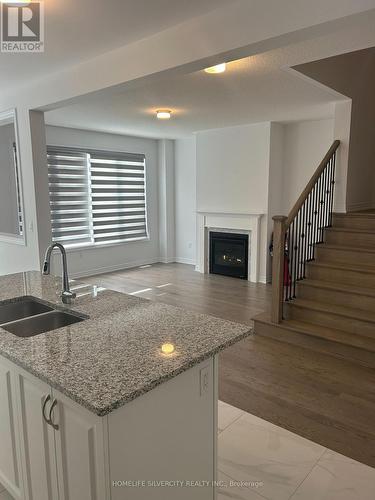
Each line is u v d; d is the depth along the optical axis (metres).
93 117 5.45
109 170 7.12
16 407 1.62
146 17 2.42
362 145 5.04
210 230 7.07
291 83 3.79
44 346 1.63
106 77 3.06
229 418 2.63
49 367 1.43
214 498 1.74
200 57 2.44
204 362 1.60
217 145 6.74
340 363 3.42
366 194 5.30
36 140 4.09
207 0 2.19
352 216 4.65
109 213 7.23
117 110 4.98
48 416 1.44
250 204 6.43
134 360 1.49
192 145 7.61
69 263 6.68
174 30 2.55
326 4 1.92
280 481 2.07
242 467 2.17
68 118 5.51
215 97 4.31
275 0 2.08
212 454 1.70
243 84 3.81
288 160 6.33
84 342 1.67
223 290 5.98
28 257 4.45
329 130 5.78
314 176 4.39
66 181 6.47
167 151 7.89
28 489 1.63
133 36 2.70
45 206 4.28
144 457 1.38
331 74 4.01
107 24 2.51
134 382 1.32
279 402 2.83
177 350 1.58
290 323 3.91
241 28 2.23
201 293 5.80
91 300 2.34
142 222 7.89
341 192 4.84
